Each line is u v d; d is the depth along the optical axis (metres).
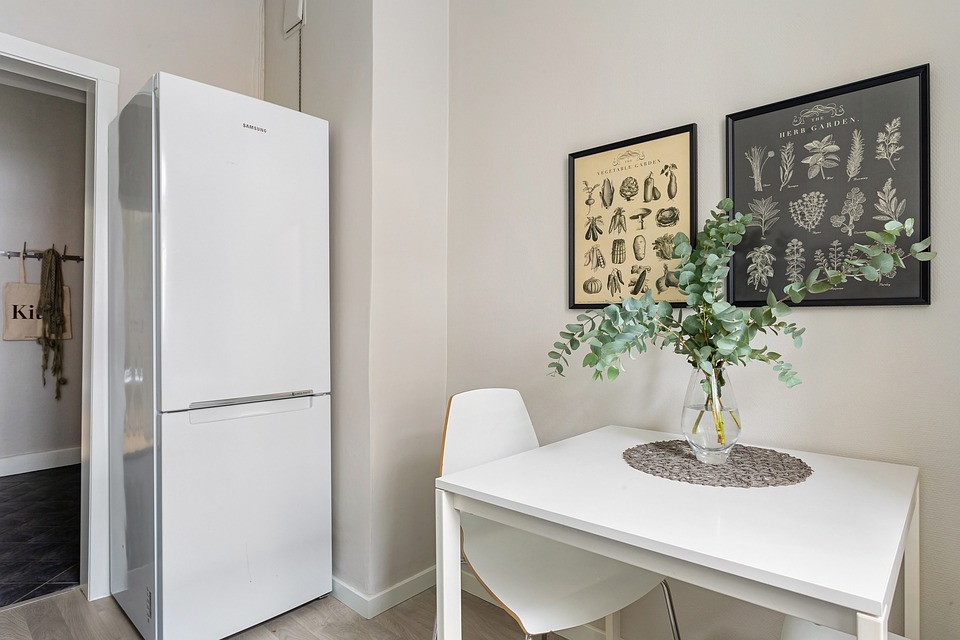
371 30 1.99
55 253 4.11
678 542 0.82
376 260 2.00
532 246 1.99
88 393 2.15
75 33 2.11
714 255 1.26
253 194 1.87
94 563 2.11
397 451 2.08
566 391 1.90
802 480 1.13
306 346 2.00
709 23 1.57
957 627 1.21
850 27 1.33
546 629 1.12
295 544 1.98
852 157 1.32
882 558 0.76
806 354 1.40
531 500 1.02
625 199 1.73
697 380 1.29
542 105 1.96
